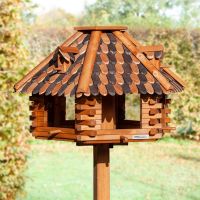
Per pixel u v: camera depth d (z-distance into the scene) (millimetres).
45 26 15789
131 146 16031
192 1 27516
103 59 4781
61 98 5633
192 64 15641
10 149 6855
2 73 6723
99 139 4695
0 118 6703
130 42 5055
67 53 4828
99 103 4688
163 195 10266
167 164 13352
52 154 14672
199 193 10445
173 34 15742
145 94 4852
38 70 5145
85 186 10992
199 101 15695
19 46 6891
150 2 30500
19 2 6836
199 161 13727
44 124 5176
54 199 9867
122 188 10836
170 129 5113
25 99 6957
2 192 7082
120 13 31375
